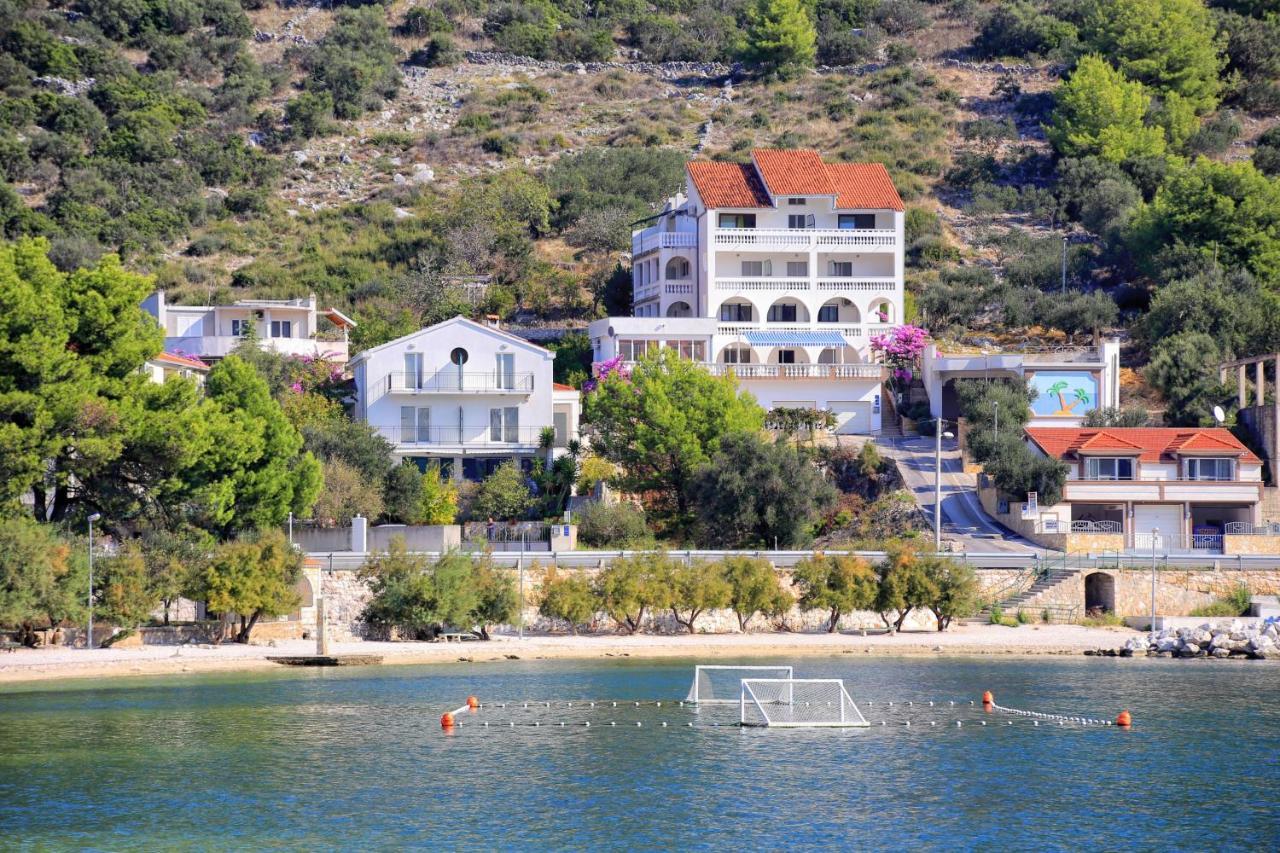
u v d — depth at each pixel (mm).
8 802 133375
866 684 195125
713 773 146250
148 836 123625
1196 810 133000
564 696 185750
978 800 136250
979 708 179750
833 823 128625
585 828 126688
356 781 141750
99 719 168750
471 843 122625
